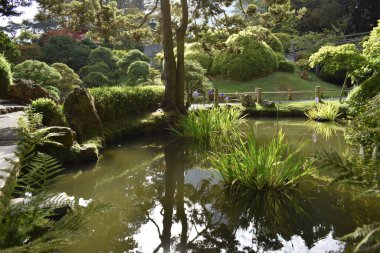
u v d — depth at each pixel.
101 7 10.13
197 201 4.41
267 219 3.74
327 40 19.66
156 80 15.41
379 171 0.97
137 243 3.22
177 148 7.49
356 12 23.41
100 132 7.09
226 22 11.03
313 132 9.16
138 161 6.36
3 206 1.54
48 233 1.46
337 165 1.01
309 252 2.96
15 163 1.73
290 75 18.27
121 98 8.82
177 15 11.88
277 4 10.45
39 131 1.89
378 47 6.71
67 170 5.36
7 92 8.33
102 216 3.82
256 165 4.47
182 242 3.25
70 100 6.77
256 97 12.98
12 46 11.65
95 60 16.62
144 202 4.36
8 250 1.23
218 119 8.66
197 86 11.72
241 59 17.53
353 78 8.95
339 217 3.65
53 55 17.16
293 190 4.45
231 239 3.33
